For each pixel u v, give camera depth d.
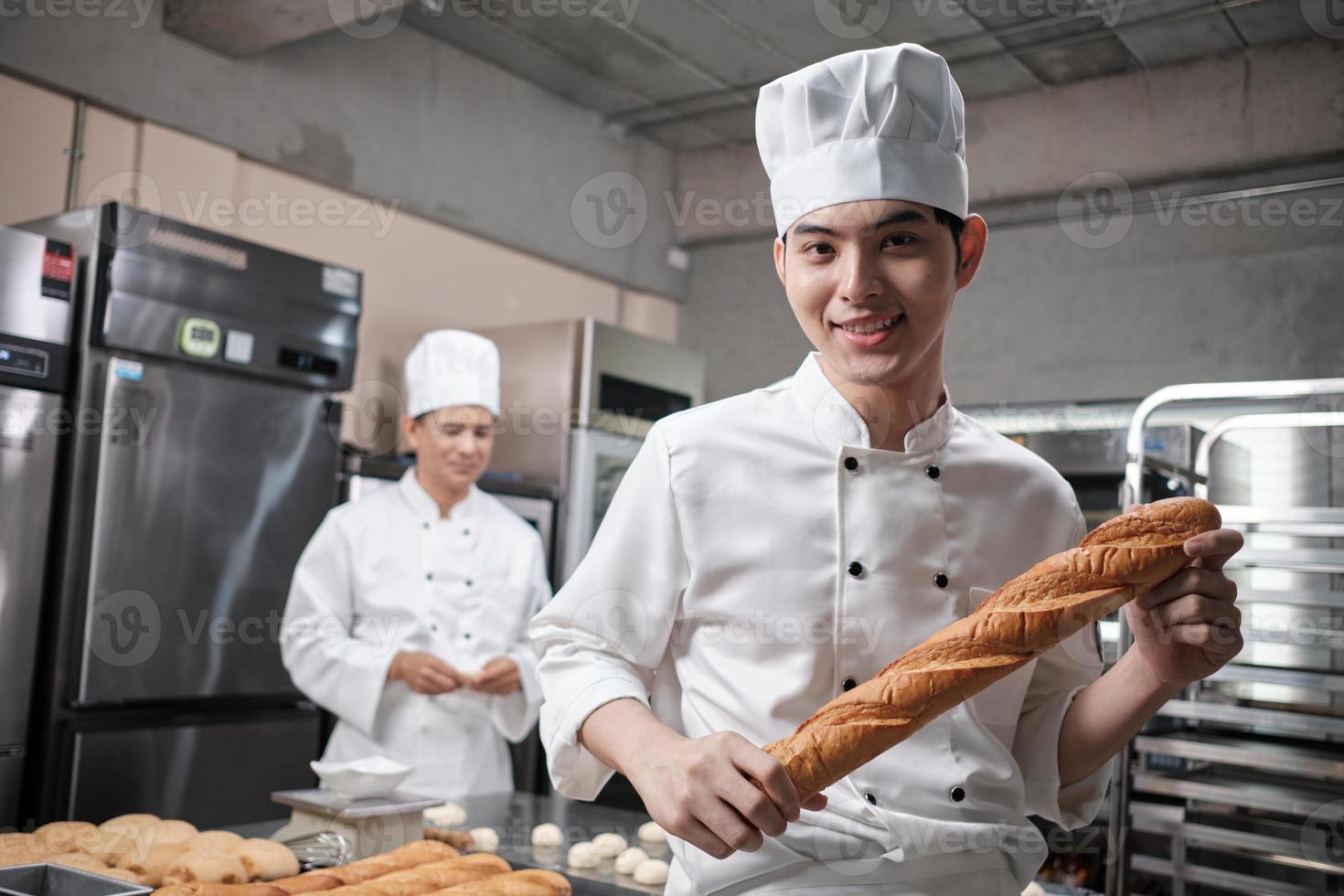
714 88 4.22
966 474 1.01
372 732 2.47
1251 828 2.11
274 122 3.47
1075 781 1.05
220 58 3.32
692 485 0.98
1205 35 3.60
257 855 1.40
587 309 4.72
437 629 2.66
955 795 0.92
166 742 2.64
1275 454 2.89
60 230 2.67
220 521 2.78
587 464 3.61
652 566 0.99
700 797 0.78
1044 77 4.00
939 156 0.93
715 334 5.04
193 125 3.24
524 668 2.60
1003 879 0.95
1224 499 2.88
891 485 0.97
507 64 4.21
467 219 4.12
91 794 2.50
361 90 3.74
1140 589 0.87
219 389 2.79
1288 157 3.63
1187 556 0.88
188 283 2.71
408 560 2.68
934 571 0.97
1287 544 2.48
